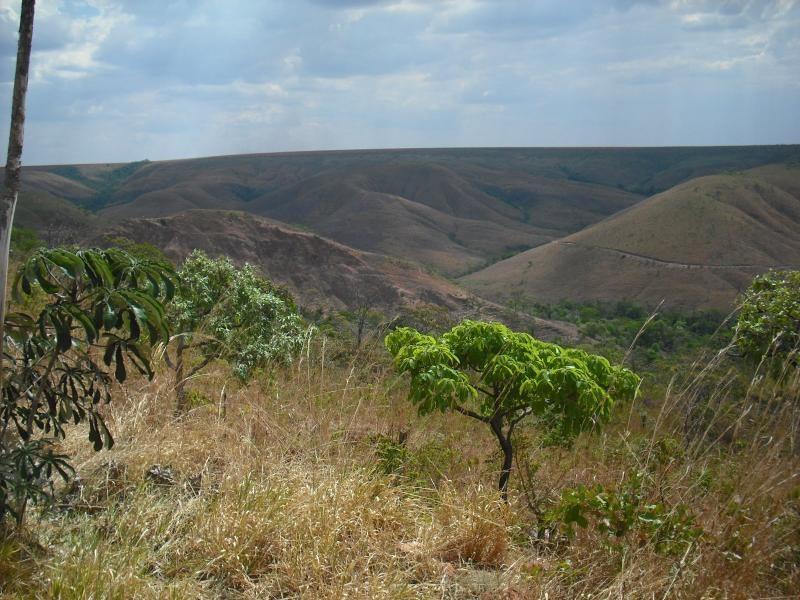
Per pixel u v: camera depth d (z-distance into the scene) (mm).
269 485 3035
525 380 3820
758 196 171500
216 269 5562
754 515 2801
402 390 5203
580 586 2621
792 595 2502
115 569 2359
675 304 119750
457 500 3258
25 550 2480
